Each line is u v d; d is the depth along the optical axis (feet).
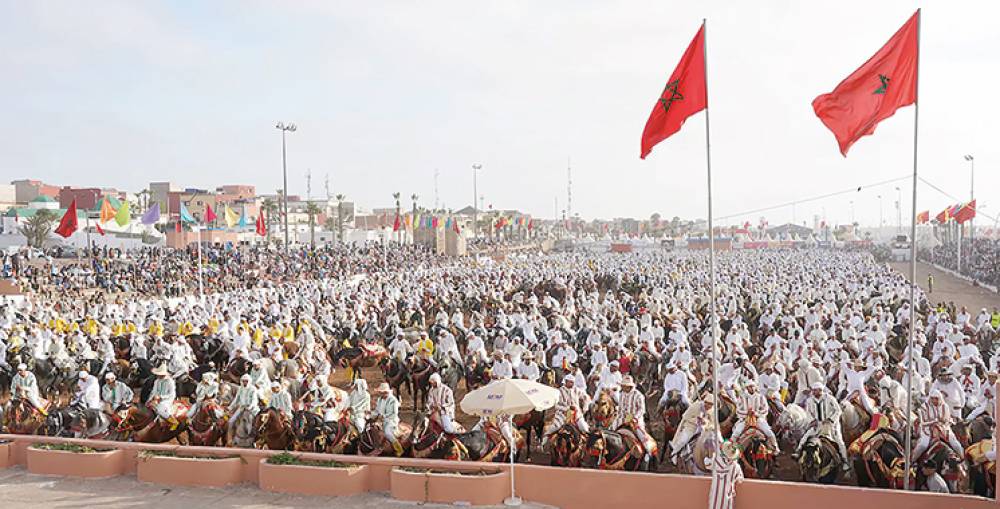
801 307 117.39
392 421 53.42
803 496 42.32
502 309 125.59
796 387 66.64
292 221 463.01
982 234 540.11
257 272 223.30
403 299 146.72
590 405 58.23
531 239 517.14
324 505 47.14
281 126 234.79
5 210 363.97
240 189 540.93
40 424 60.85
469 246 403.34
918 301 130.00
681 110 46.70
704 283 174.09
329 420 56.59
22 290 171.32
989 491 45.29
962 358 71.26
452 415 52.90
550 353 85.10
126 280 191.62
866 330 90.33
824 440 48.16
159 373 63.36
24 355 82.28
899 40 45.62
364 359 86.12
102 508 47.16
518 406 43.93
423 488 47.09
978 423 50.60
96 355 87.86
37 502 48.34
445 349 85.15
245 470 51.75
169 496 49.21
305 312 124.16
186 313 123.44
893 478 45.93
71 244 286.25
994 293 204.33
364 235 414.82
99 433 58.49
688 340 92.22
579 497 46.01
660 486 44.60
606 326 100.58
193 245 266.57
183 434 58.08
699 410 51.62
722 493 42.32
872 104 46.88
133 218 334.65
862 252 411.13
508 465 47.34
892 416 50.80
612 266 258.37
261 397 61.93
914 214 44.39
